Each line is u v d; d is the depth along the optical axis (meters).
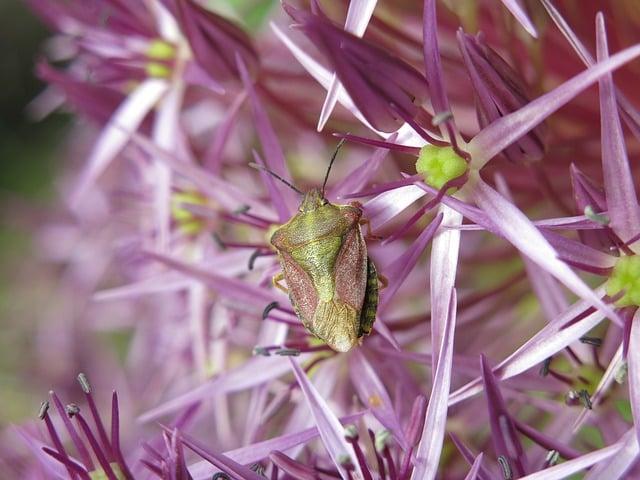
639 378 0.08
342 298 0.09
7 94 0.26
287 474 0.09
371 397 0.10
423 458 0.09
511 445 0.09
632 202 0.09
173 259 0.11
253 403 0.10
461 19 0.10
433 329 0.09
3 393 0.17
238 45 0.11
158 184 0.11
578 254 0.09
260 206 0.11
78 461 0.10
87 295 0.16
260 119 0.10
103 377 0.16
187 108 0.13
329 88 0.09
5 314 0.18
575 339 0.09
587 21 0.10
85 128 0.17
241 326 0.12
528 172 0.10
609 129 0.08
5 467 0.12
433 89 0.09
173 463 0.09
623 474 0.08
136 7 0.12
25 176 0.25
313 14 0.09
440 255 0.09
